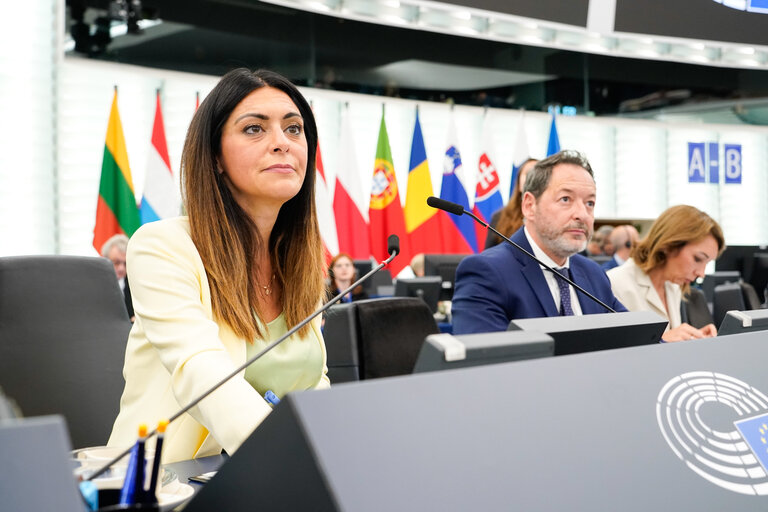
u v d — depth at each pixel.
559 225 2.25
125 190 5.79
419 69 7.76
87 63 5.82
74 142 6.02
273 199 1.51
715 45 8.01
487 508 0.59
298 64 7.07
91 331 1.82
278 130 1.49
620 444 0.69
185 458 1.39
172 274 1.39
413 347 2.27
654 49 8.44
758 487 0.75
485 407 0.64
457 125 8.30
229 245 1.48
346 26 7.30
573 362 0.73
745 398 0.83
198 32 6.40
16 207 5.73
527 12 7.03
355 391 0.59
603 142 9.10
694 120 9.05
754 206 9.73
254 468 0.59
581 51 8.25
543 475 0.63
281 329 1.56
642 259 2.82
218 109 1.48
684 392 0.78
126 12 5.97
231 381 1.18
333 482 0.54
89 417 1.76
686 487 0.70
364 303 2.23
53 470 0.50
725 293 3.96
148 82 6.45
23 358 1.73
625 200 9.17
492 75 8.12
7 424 0.50
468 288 2.30
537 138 8.66
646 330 1.12
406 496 0.56
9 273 1.76
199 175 1.48
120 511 0.70
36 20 5.83
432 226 7.11
